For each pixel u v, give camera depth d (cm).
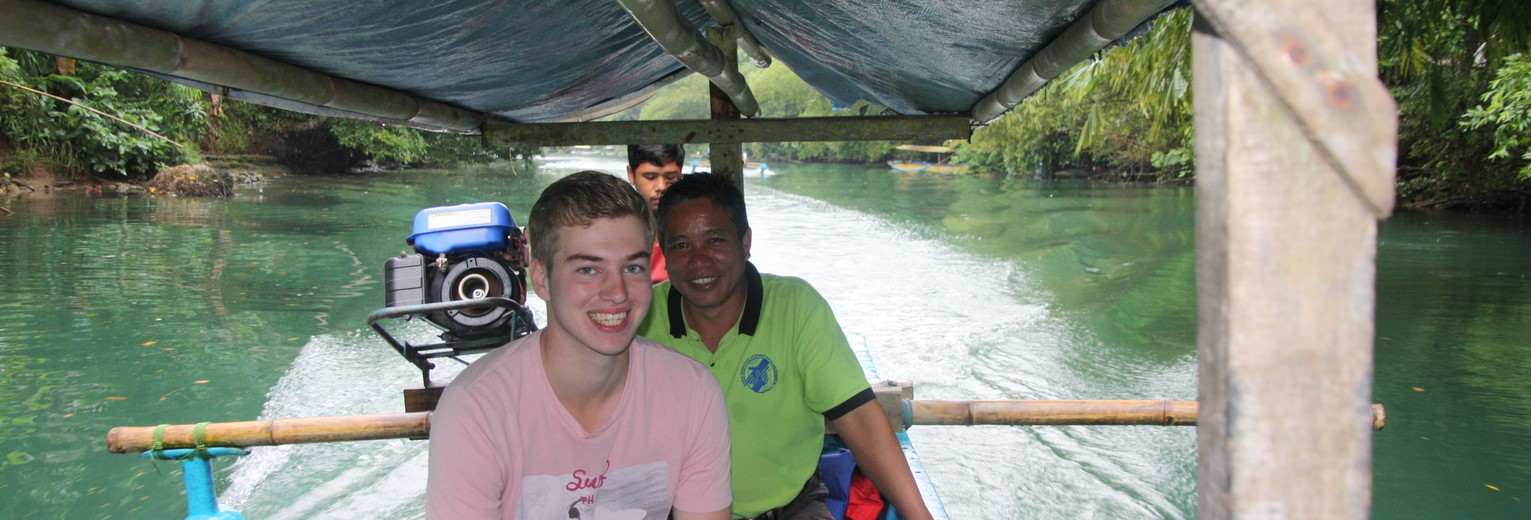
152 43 213
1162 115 769
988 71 361
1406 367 718
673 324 252
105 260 1097
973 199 2388
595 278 156
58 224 1365
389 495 499
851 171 4003
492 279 350
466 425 161
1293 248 65
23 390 634
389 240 1378
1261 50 62
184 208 1653
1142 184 2725
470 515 161
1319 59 62
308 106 320
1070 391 695
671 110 5925
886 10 300
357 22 249
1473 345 776
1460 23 990
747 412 247
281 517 475
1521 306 919
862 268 1270
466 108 434
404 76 336
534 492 171
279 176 2467
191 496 331
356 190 2214
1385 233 1450
